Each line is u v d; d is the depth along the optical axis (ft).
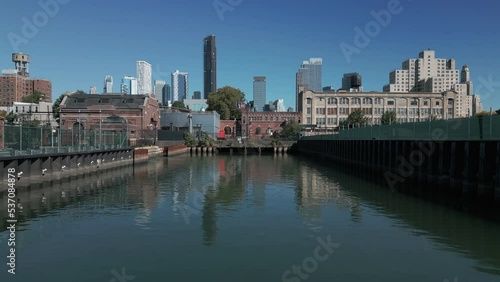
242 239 49.80
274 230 54.34
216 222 59.06
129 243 47.88
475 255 43.55
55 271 38.65
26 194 83.66
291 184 107.14
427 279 36.91
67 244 47.44
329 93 469.16
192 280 36.50
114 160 147.84
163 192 90.22
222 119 472.44
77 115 269.64
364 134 144.66
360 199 80.38
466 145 74.33
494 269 39.40
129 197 82.33
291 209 69.41
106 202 75.92
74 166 111.14
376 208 70.28
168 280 36.47
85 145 123.85
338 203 75.51
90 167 124.16
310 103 468.34
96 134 133.90
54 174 99.19
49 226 56.03
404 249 45.73
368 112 468.75
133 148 172.65
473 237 50.47
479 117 69.72
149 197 82.48
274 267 39.88
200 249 45.60
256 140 338.75
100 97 294.66
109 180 114.93
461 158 78.74
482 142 68.95
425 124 92.89
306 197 83.05
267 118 462.60
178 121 373.61
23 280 36.40
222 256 43.19
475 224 57.21
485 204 68.59
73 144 114.52
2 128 77.77
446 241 48.80
